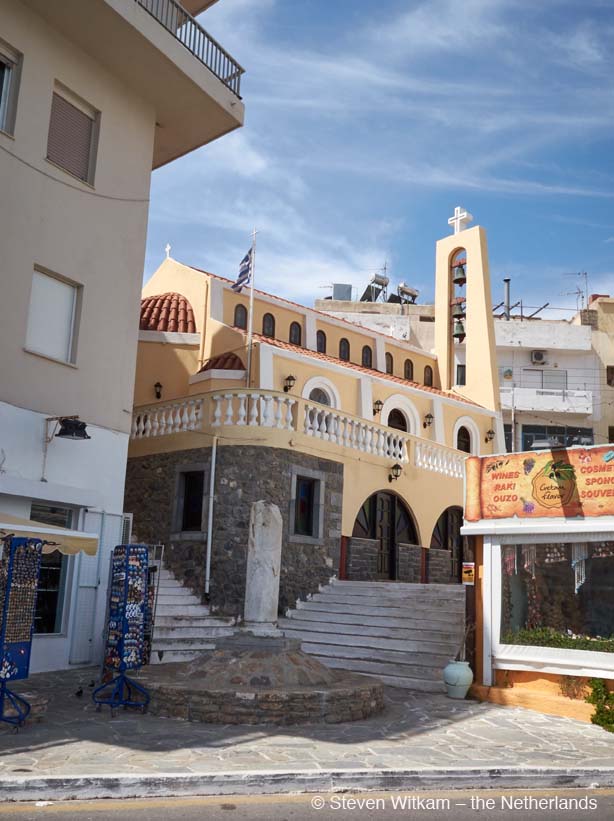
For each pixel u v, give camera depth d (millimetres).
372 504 22828
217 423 19578
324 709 10617
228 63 19500
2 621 9547
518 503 13906
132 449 21516
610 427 47031
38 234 15234
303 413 20219
